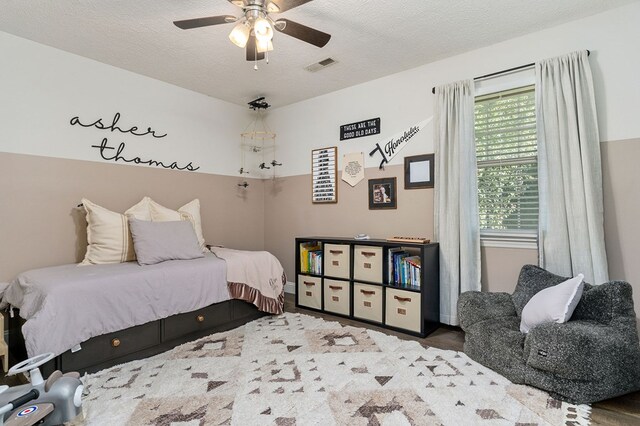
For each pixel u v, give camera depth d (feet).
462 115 9.70
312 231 13.88
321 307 11.59
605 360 5.67
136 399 5.99
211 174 13.71
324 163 13.43
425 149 10.80
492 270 9.57
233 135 14.55
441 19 8.23
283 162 14.97
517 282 8.61
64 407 4.93
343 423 5.28
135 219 9.56
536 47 8.86
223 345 8.48
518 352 6.57
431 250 9.71
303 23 8.36
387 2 7.54
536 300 7.04
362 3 7.57
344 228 12.87
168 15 8.00
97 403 5.86
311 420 5.37
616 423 5.26
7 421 4.26
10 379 6.79
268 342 8.67
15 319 7.90
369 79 11.98
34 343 6.18
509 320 7.64
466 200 9.48
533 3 7.63
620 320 6.23
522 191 9.29
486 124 9.84
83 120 10.19
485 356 7.21
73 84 9.98
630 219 7.66
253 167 15.31
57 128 9.69
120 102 11.00
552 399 5.89
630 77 7.72
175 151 12.51
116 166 10.93
